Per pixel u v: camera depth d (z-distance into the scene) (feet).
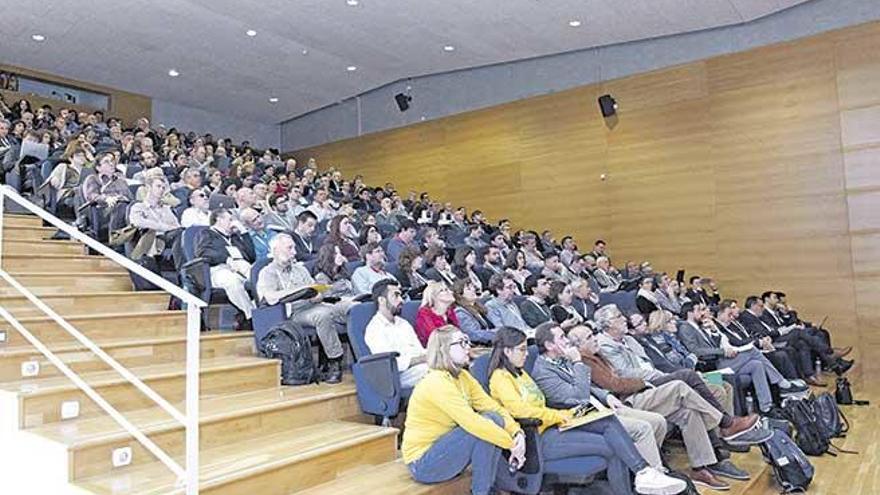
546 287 17.11
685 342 16.63
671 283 23.24
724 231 25.57
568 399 10.20
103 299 12.37
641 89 27.71
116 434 7.91
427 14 24.07
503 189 31.12
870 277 22.80
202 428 8.66
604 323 13.73
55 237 15.21
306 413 10.07
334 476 8.78
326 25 25.29
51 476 7.57
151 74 30.58
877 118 22.94
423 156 33.91
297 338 11.45
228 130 37.70
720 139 25.85
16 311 11.10
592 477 9.33
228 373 10.53
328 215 21.24
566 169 29.37
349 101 36.91
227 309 13.44
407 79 34.32
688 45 26.76
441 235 22.71
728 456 12.33
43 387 8.62
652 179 27.27
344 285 13.50
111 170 16.49
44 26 25.11
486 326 13.80
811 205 23.95
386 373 10.13
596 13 23.91
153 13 24.20
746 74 25.45
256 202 17.88
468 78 32.60
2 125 20.35
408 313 12.48
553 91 29.96
